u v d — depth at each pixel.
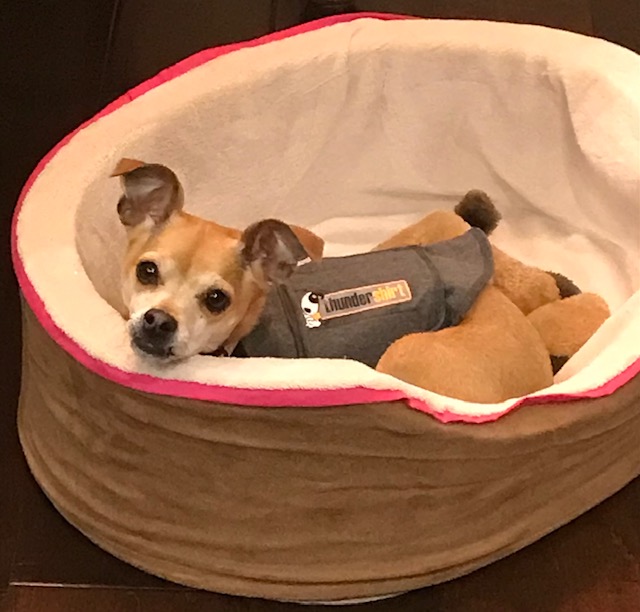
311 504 0.76
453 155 1.09
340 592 0.80
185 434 0.72
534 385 0.87
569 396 0.77
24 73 1.22
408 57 1.02
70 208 0.83
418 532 0.79
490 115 1.06
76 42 1.26
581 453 0.82
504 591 0.85
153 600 0.82
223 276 0.74
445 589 0.84
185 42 1.29
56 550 0.85
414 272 0.88
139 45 1.27
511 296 1.00
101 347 0.73
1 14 1.28
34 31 1.27
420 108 1.05
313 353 0.83
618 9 1.36
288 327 0.83
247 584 0.80
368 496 0.76
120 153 0.89
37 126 1.17
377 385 0.70
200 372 0.70
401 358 0.84
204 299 0.73
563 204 1.08
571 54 1.00
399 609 0.83
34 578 0.83
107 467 0.79
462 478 0.76
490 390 0.83
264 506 0.76
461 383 0.83
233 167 1.00
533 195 1.08
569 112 1.01
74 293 0.76
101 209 0.87
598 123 0.99
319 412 0.70
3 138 1.15
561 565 0.86
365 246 1.10
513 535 0.83
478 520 0.81
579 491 0.86
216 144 0.97
